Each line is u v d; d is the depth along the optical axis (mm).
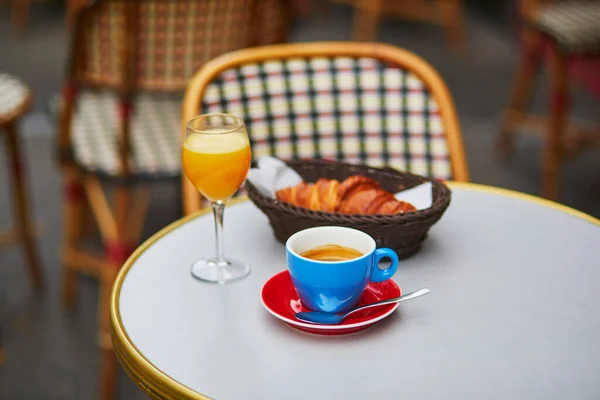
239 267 973
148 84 1888
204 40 1909
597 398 745
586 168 3135
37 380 1938
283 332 843
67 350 2053
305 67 1521
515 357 804
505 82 4059
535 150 3301
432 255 1007
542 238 1056
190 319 868
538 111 3627
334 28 4883
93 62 1812
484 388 757
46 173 3066
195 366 787
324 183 1039
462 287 933
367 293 901
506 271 970
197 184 1012
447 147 1495
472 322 863
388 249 874
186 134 1018
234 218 1116
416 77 1525
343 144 1529
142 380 793
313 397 742
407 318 869
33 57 4363
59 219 2730
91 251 2402
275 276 912
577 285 940
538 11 2840
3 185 2953
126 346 816
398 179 1084
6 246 2527
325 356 802
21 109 2061
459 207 1147
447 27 4504
